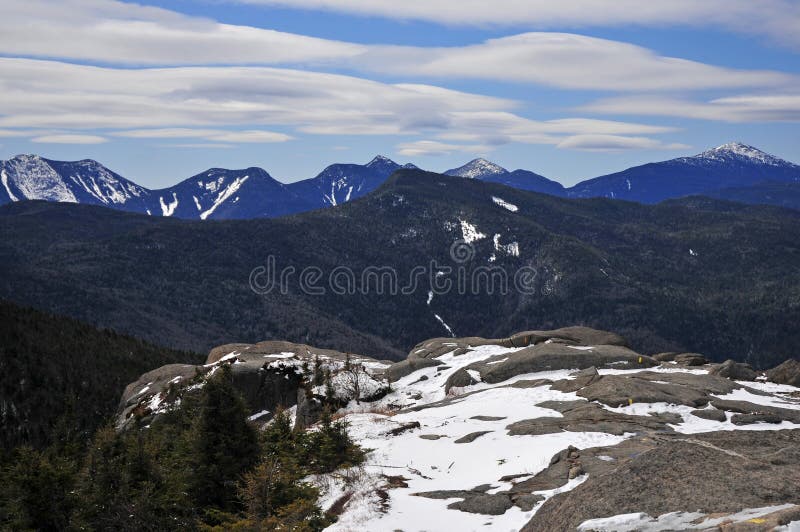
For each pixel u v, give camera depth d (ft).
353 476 53.01
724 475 29.84
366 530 40.55
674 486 29.66
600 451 51.93
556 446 56.29
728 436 38.81
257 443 57.11
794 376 89.10
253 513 46.70
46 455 58.75
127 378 339.36
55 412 286.66
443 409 82.94
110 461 57.52
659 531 25.62
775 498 26.40
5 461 56.80
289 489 48.47
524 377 99.04
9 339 327.26
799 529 22.68
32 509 52.75
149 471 57.41
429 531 39.91
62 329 384.06
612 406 71.51
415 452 60.44
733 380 90.12
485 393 91.04
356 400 105.40
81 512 54.03
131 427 100.27
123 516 53.83
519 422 68.08
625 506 29.32
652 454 34.14
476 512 42.63
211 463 54.80
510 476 49.60
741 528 23.63
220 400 56.75
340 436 58.49
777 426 64.18
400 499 46.29
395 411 89.56
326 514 46.32
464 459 56.59
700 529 24.82
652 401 71.61
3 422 270.05
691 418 67.31
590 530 27.91
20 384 294.46
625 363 99.30
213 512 48.96
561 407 73.10
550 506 35.17
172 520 53.72
